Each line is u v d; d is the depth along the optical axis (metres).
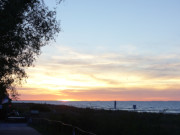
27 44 14.59
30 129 27.08
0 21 12.28
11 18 12.62
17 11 12.99
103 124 22.77
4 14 12.59
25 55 15.27
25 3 14.29
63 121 25.58
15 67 15.38
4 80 15.73
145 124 24.84
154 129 23.17
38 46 15.05
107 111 51.12
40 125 30.53
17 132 23.73
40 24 14.80
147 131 22.47
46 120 27.59
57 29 15.43
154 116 36.53
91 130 21.95
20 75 15.88
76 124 23.61
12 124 36.75
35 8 14.71
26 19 14.53
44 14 15.02
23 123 39.03
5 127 30.39
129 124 23.48
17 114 45.88
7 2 12.80
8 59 14.73
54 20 15.27
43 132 23.89
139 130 22.50
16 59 15.17
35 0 14.61
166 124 31.88
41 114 52.56
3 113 44.66
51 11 15.16
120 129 21.58
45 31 14.94
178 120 36.31
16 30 13.63
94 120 24.20
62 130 21.08
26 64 15.39
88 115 25.06
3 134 21.89
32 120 36.62
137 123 24.66
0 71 14.95
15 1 12.87
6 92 16.41
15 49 14.14
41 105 70.50
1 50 13.76
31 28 14.71
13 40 13.55
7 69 15.06
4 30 12.46
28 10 14.49
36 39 14.78
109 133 21.28
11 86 16.33
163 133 22.81
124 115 33.28
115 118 28.55
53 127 23.61
